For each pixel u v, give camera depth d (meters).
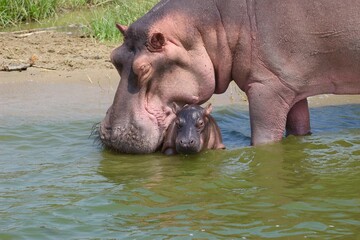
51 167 16.31
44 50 28.03
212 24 16.80
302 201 13.81
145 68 16.50
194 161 16.39
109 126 16.89
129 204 13.88
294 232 12.41
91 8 36.09
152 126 16.69
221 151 16.98
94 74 25.12
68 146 17.95
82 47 28.58
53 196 14.39
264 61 16.67
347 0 16.31
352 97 22.08
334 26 16.34
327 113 20.48
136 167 16.11
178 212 13.43
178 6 16.92
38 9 34.16
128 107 16.67
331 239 12.11
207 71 16.89
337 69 16.75
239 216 13.17
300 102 17.86
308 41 16.48
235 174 15.46
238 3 16.77
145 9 31.86
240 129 19.38
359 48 16.45
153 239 12.24
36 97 22.62
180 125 16.47
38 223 13.02
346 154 16.59
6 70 25.52
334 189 14.45
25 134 19.02
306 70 16.69
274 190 14.47
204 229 12.61
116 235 12.46
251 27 16.62
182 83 16.80
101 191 14.61
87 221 13.10
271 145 16.95
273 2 16.56
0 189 14.88
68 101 22.19
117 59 16.91
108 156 16.98
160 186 14.84
